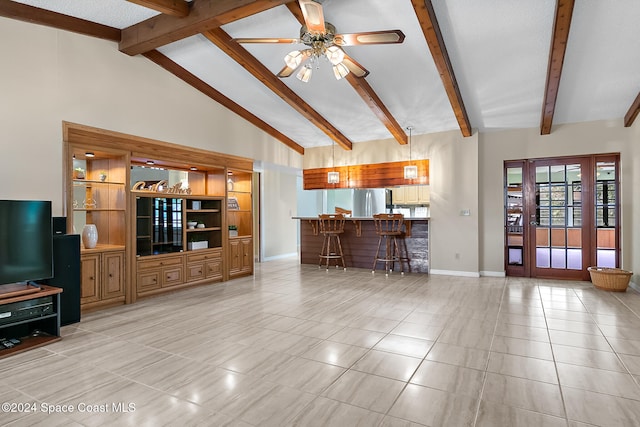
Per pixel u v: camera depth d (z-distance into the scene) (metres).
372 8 3.62
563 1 3.08
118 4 3.77
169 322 3.77
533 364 2.75
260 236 8.30
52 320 3.32
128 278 4.48
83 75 4.05
